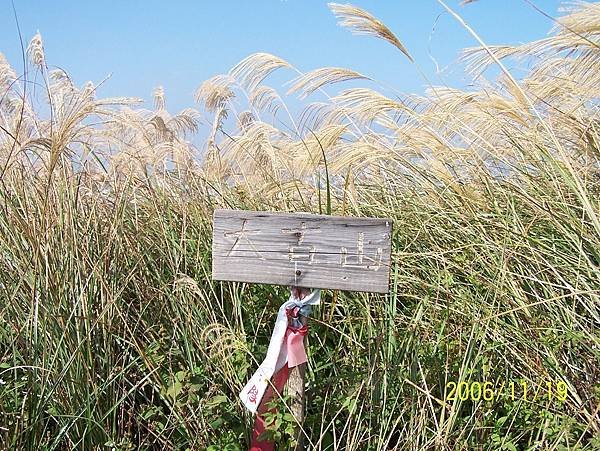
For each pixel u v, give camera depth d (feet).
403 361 7.25
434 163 9.70
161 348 7.70
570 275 7.64
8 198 8.05
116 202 8.77
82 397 6.68
